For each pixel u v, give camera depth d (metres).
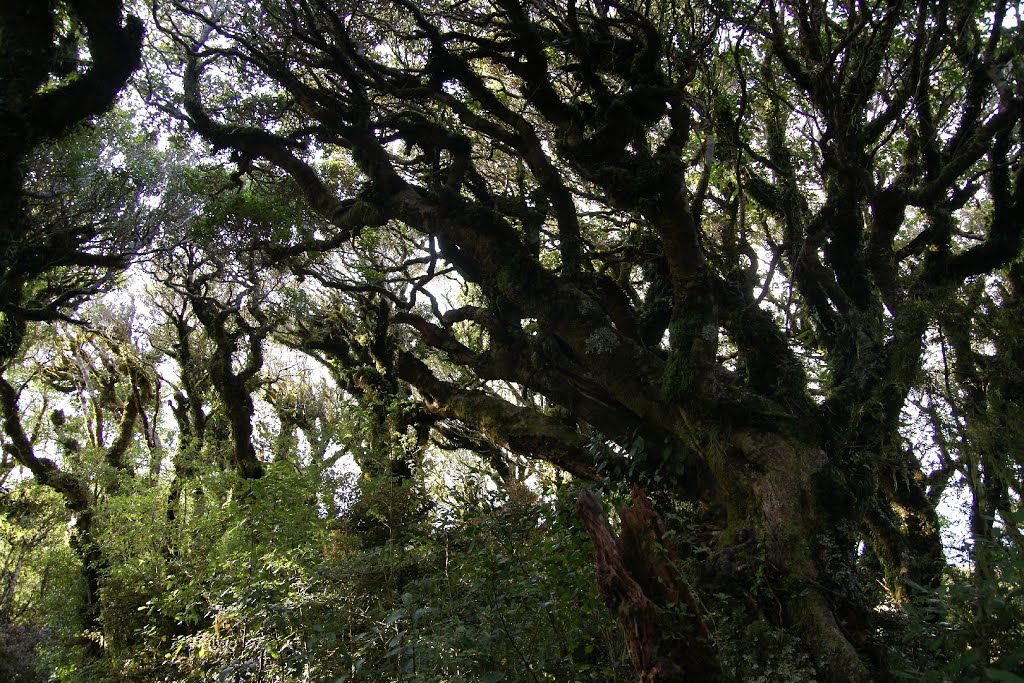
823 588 7.07
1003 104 10.26
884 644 6.75
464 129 13.91
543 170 10.75
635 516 5.30
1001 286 11.63
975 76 10.99
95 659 12.50
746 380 9.77
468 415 11.84
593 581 6.59
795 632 6.87
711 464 8.63
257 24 11.98
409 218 11.35
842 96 10.67
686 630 5.01
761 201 11.92
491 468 16.33
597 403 10.63
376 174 11.66
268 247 14.68
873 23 9.91
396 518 12.26
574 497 8.01
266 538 11.09
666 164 8.84
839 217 10.85
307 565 9.36
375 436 15.12
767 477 8.06
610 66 10.34
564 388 10.99
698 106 10.75
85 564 15.20
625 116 9.31
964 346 8.99
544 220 12.18
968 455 7.95
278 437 14.70
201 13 12.81
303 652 7.10
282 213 15.21
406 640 6.49
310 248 13.61
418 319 12.59
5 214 10.87
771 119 11.98
